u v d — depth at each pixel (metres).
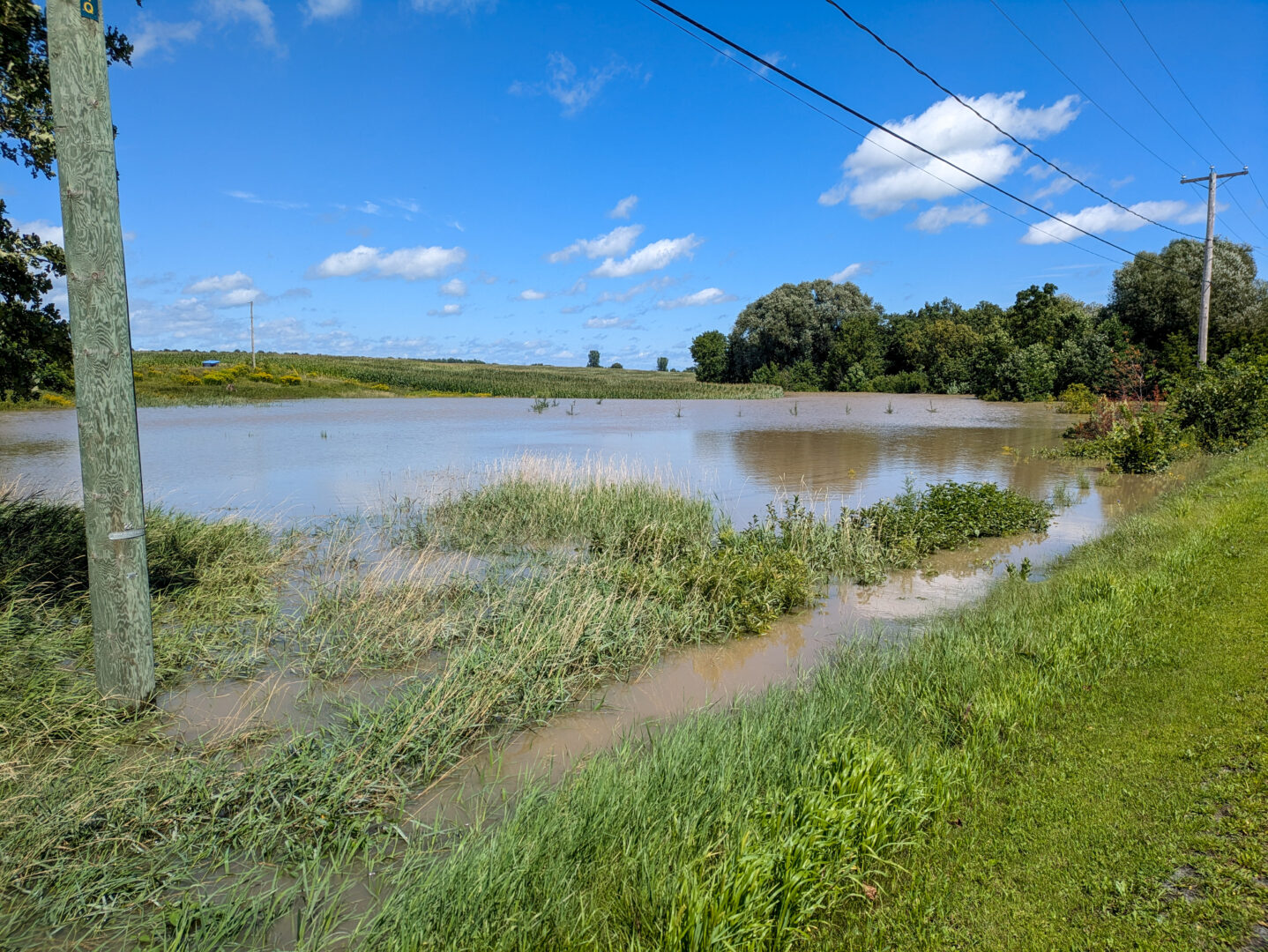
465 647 6.55
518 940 3.01
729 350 81.19
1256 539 8.82
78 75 4.95
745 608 7.52
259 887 3.64
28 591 6.80
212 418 33.03
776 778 4.12
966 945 2.99
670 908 3.04
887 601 8.41
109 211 5.12
